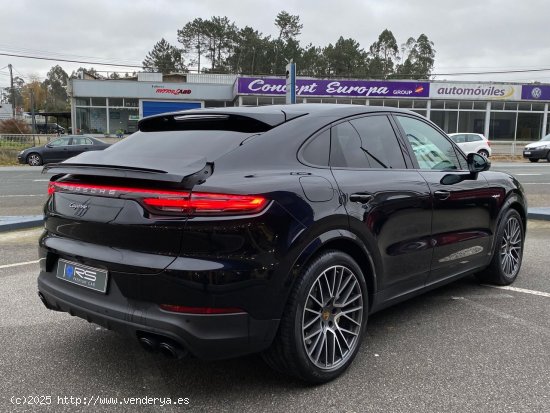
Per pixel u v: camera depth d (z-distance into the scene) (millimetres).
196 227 2525
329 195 2961
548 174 17141
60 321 4086
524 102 38344
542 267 5668
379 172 3436
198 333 2543
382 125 3719
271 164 2879
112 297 2768
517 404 2789
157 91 39344
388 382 3053
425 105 37594
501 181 4777
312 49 80125
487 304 4457
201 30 84062
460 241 4156
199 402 2842
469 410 2729
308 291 2838
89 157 3242
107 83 38781
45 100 114688
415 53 87062
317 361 2963
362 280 3219
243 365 3312
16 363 3326
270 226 2631
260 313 2648
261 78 35688
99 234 2807
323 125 3256
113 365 3309
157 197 2580
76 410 2756
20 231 7883
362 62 79875
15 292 4797
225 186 2578
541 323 4000
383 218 3322
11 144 26578
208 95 39938
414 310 4324
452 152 4395
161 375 3174
